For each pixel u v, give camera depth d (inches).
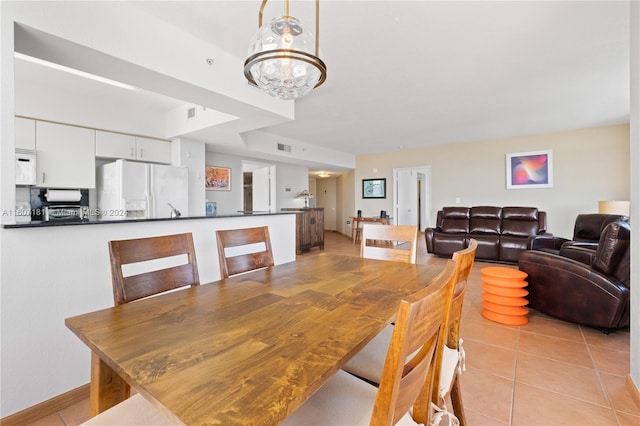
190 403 23.3
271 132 224.1
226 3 78.4
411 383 28.4
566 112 174.2
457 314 48.7
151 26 84.4
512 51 103.3
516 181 240.5
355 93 141.9
